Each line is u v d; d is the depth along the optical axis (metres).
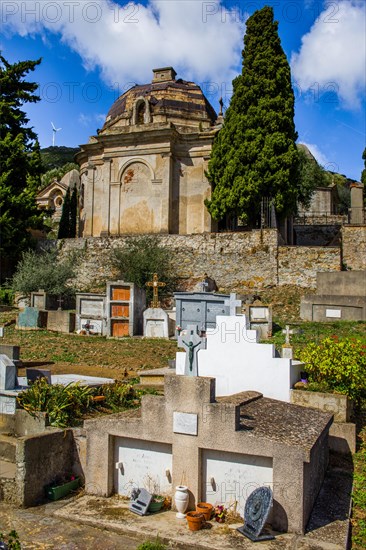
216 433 7.98
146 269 29.16
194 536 7.32
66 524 7.81
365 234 30.78
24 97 35.81
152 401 8.46
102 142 36.12
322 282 25.41
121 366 17.02
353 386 11.58
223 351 11.54
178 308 22.78
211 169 33.38
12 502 8.41
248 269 29.91
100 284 31.98
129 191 35.56
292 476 7.48
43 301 26.48
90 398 11.00
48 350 19.31
